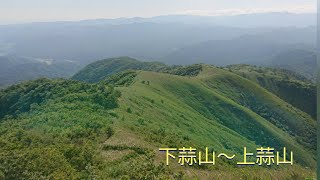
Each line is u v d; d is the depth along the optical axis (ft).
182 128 270.67
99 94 250.16
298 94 639.76
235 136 340.18
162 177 118.93
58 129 175.63
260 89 543.39
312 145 457.27
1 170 112.57
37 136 158.30
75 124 182.60
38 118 211.41
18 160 118.42
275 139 401.08
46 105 262.47
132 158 136.05
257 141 400.06
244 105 510.17
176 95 416.87
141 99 294.25
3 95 344.69
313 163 381.81
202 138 266.16
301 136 475.72
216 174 145.69
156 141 172.45
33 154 123.75
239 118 421.18
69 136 160.04
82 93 263.08
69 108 225.76
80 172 118.52
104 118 195.83
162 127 224.94
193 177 132.67
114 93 263.70
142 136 173.27
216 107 424.87
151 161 132.16
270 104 516.73
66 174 113.91
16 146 141.08
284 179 172.45
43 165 117.70
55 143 148.46
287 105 529.45
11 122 233.35
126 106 243.40
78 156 129.39
